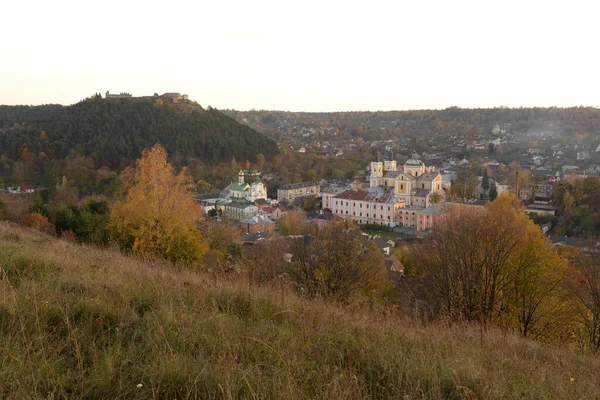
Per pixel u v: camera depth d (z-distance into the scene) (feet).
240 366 17.92
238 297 29.12
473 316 57.26
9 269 30.09
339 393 16.55
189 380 16.60
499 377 20.18
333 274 70.74
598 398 20.21
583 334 64.64
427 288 72.84
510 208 106.22
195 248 86.22
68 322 19.86
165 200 85.35
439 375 19.54
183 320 22.57
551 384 20.83
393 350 22.08
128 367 17.81
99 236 95.61
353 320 27.35
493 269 65.41
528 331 65.72
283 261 78.59
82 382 15.96
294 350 20.51
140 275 33.06
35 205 131.64
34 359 16.98
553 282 68.49
